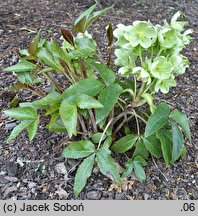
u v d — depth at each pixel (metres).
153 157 0.50
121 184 0.42
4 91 0.61
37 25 0.81
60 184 0.46
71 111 0.38
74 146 0.44
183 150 0.47
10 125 0.55
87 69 0.47
